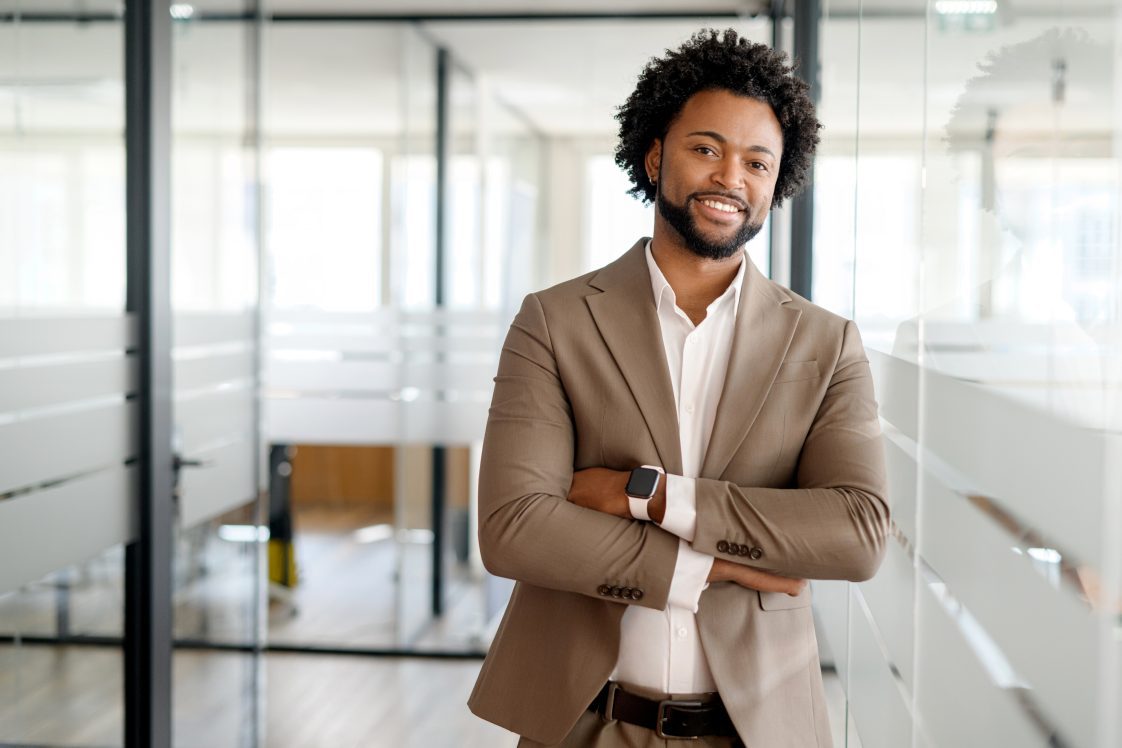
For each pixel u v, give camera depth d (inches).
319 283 210.8
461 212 207.6
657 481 56.5
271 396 210.1
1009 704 46.8
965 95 55.0
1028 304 43.8
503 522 58.0
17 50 101.7
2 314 99.4
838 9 103.6
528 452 59.2
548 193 204.2
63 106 110.3
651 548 56.4
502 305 206.4
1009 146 46.8
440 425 208.1
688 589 56.3
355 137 211.9
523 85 203.9
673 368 61.6
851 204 93.6
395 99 209.8
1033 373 43.1
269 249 212.4
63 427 110.8
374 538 291.3
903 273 71.8
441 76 207.0
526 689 59.1
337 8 201.5
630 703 58.2
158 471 130.6
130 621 128.0
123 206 124.2
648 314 60.8
